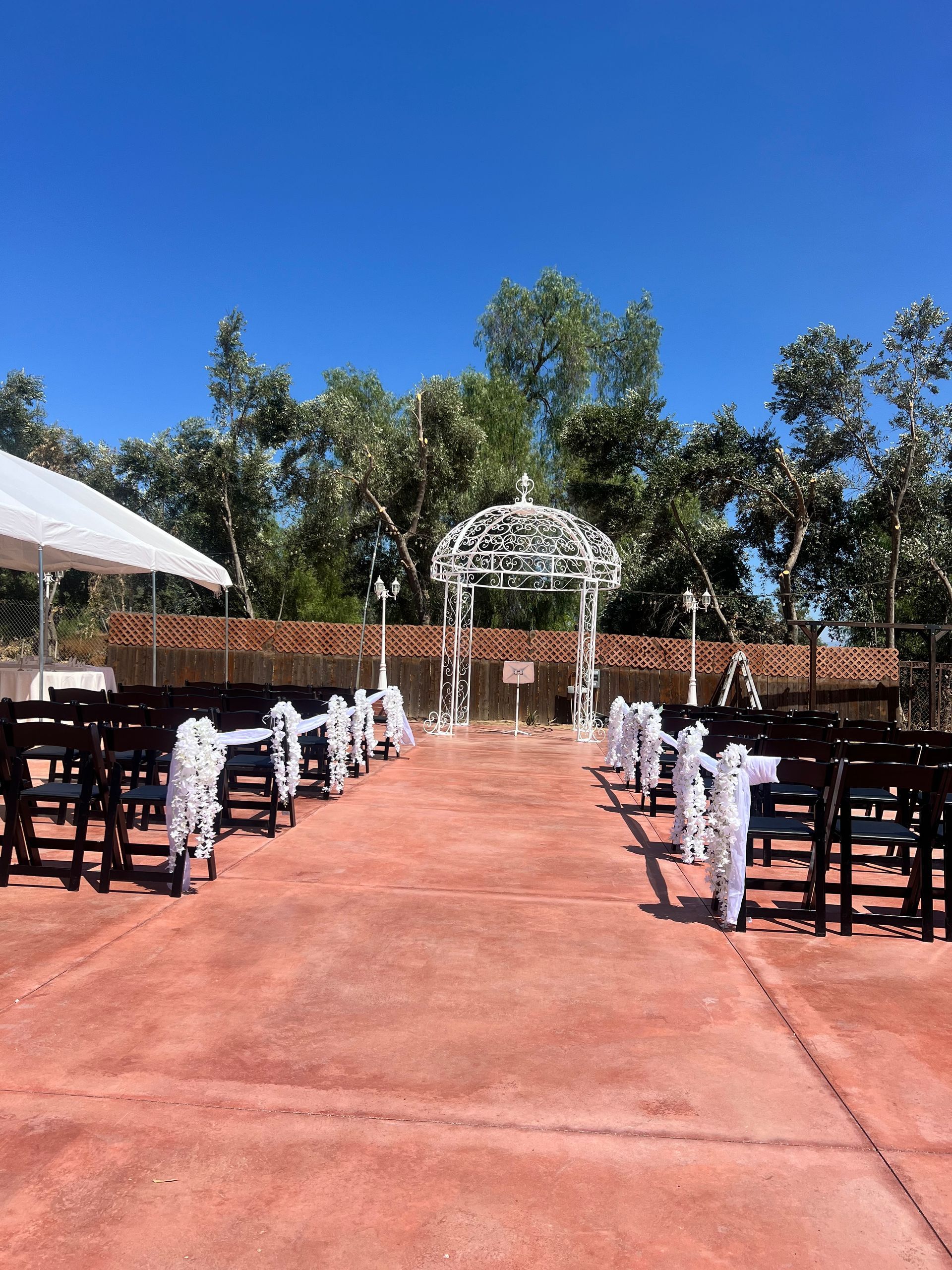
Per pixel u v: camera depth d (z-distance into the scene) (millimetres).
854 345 20203
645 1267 2090
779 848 7000
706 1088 2973
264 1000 3568
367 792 8531
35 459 26609
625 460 22125
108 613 27656
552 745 13500
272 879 5379
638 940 4508
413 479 22359
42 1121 2629
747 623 21688
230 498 23734
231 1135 2590
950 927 4781
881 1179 2486
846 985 4000
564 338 26109
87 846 5055
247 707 8172
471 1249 2131
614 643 16781
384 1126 2664
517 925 4664
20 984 3645
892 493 19609
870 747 4941
